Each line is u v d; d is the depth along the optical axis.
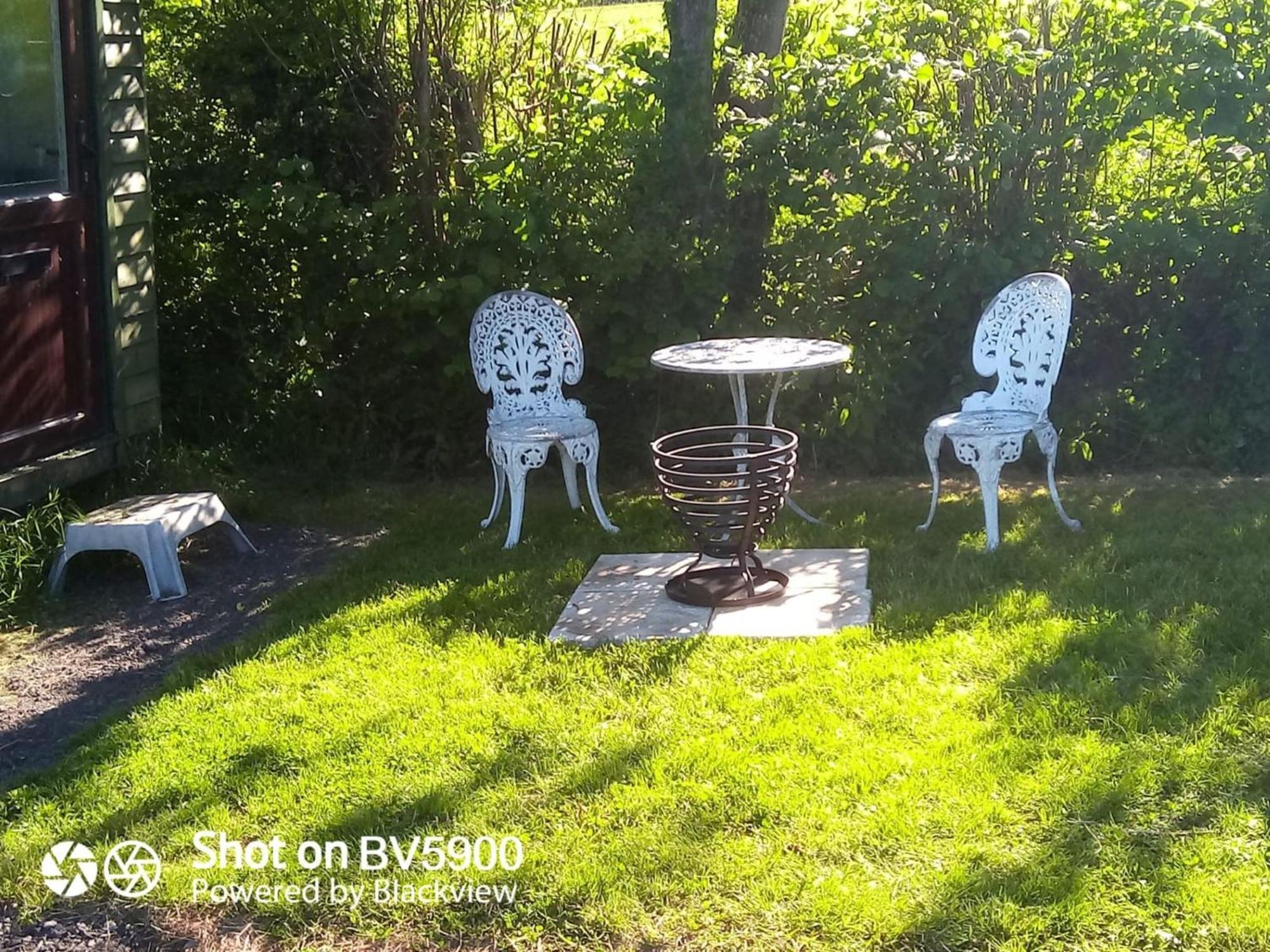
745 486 4.75
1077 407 6.47
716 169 6.32
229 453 6.71
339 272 6.64
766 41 6.78
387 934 2.86
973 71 6.29
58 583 5.20
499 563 5.34
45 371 5.64
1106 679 3.80
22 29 5.41
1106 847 2.96
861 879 2.90
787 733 3.58
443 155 6.72
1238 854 2.91
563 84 6.83
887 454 6.60
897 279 6.22
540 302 5.99
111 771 3.60
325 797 3.38
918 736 3.54
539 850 3.08
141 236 6.21
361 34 6.66
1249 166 6.27
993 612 4.42
